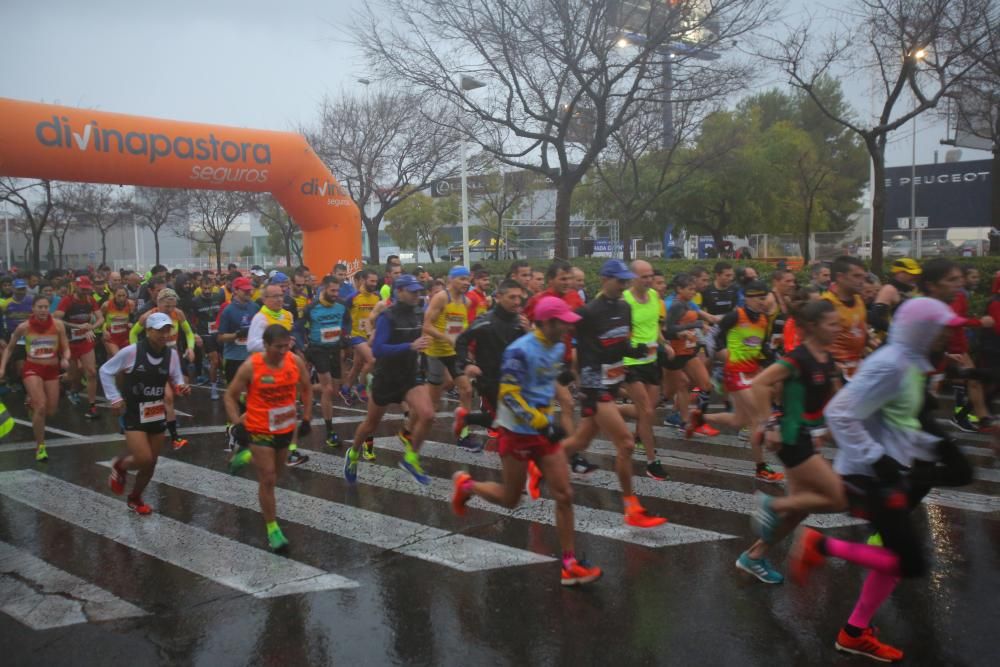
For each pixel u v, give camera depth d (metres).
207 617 4.77
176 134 15.31
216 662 4.22
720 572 5.30
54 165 14.02
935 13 14.60
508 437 5.12
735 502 6.88
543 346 5.09
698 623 4.55
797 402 4.56
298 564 5.63
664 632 4.45
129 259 60.38
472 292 10.32
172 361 6.76
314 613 4.81
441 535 6.19
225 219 42.00
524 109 18.45
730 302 10.68
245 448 6.01
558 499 5.08
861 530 6.04
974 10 14.73
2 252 58.59
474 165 29.48
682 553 5.66
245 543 6.09
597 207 32.72
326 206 17.84
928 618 4.57
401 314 7.29
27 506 7.12
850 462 4.17
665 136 23.47
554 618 4.66
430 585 5.20
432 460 8.70
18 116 13.51
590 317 6.05
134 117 14.93
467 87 18.47
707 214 32.41
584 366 6.13
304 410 6.38
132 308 13.36
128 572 5.52
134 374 6.60
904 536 3.97
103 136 14.33
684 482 7.55
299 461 8.63
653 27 17.73
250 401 5.94
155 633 4.57
